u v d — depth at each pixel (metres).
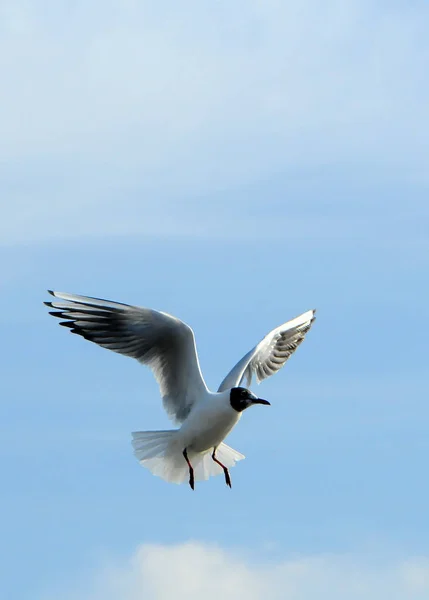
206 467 13.46
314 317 16.38
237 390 12.66
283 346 15.63
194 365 12.98
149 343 13.19
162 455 13.08
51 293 13.20
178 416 13.26
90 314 13.13
